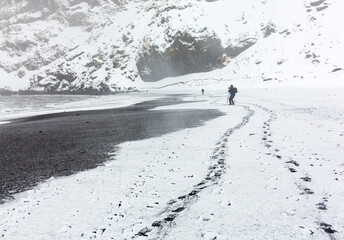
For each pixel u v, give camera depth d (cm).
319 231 448
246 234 450
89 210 588
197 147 1157
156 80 14888
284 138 1221
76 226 518
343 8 12169
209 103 4159
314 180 684
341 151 961
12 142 1642
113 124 2248
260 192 625
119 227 504
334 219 484
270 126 1581
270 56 11756
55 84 18762
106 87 14912
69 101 8462
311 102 3183
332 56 9800
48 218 560
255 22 14388
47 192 727
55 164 1047
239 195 615
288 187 647
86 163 1030
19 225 535
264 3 15450
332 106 2622
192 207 568
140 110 3612
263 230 459
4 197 715
